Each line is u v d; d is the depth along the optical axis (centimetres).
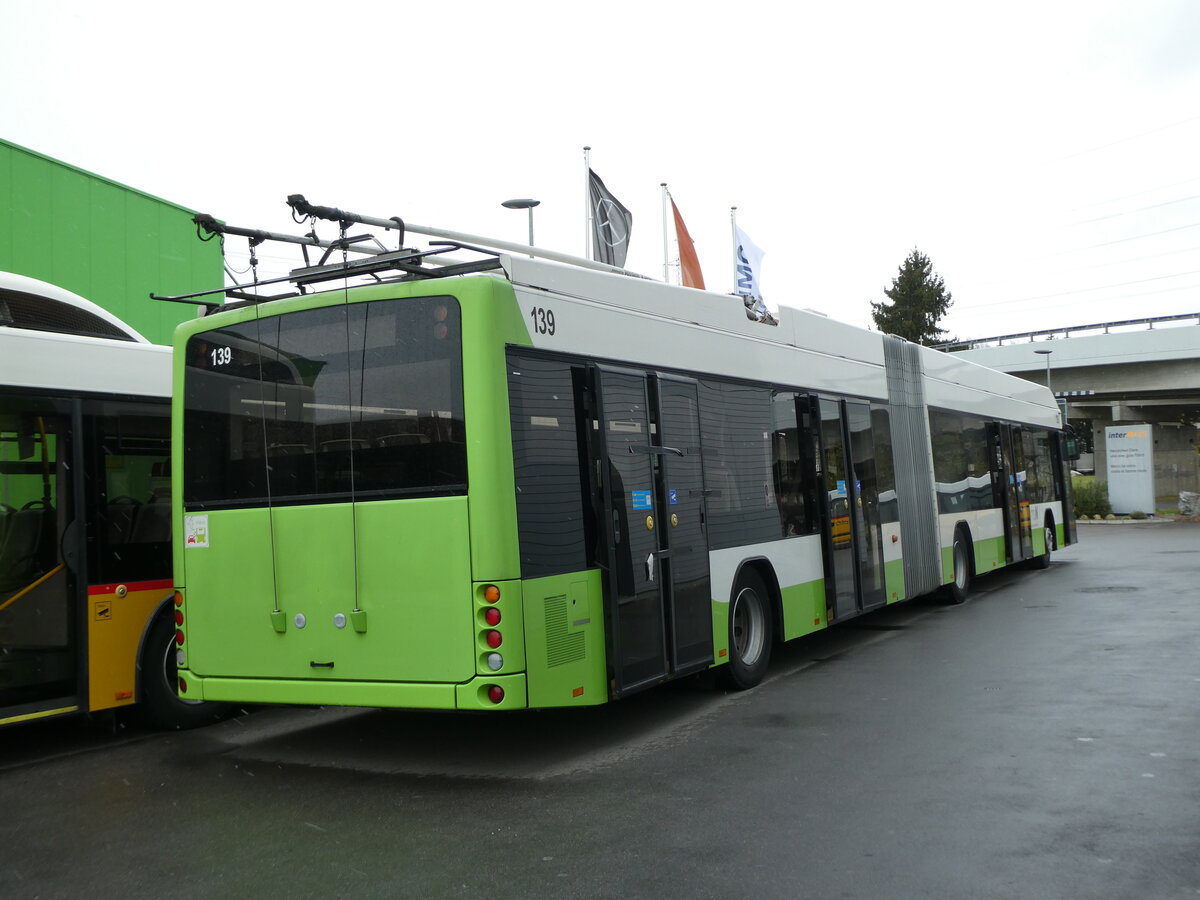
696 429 841
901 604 1491
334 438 677
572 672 664
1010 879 451
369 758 720
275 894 469
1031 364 4897
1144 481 3981
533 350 668
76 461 785
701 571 825
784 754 680
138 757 754
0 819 605
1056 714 760
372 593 655
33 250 1405
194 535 731
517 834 538
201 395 738
